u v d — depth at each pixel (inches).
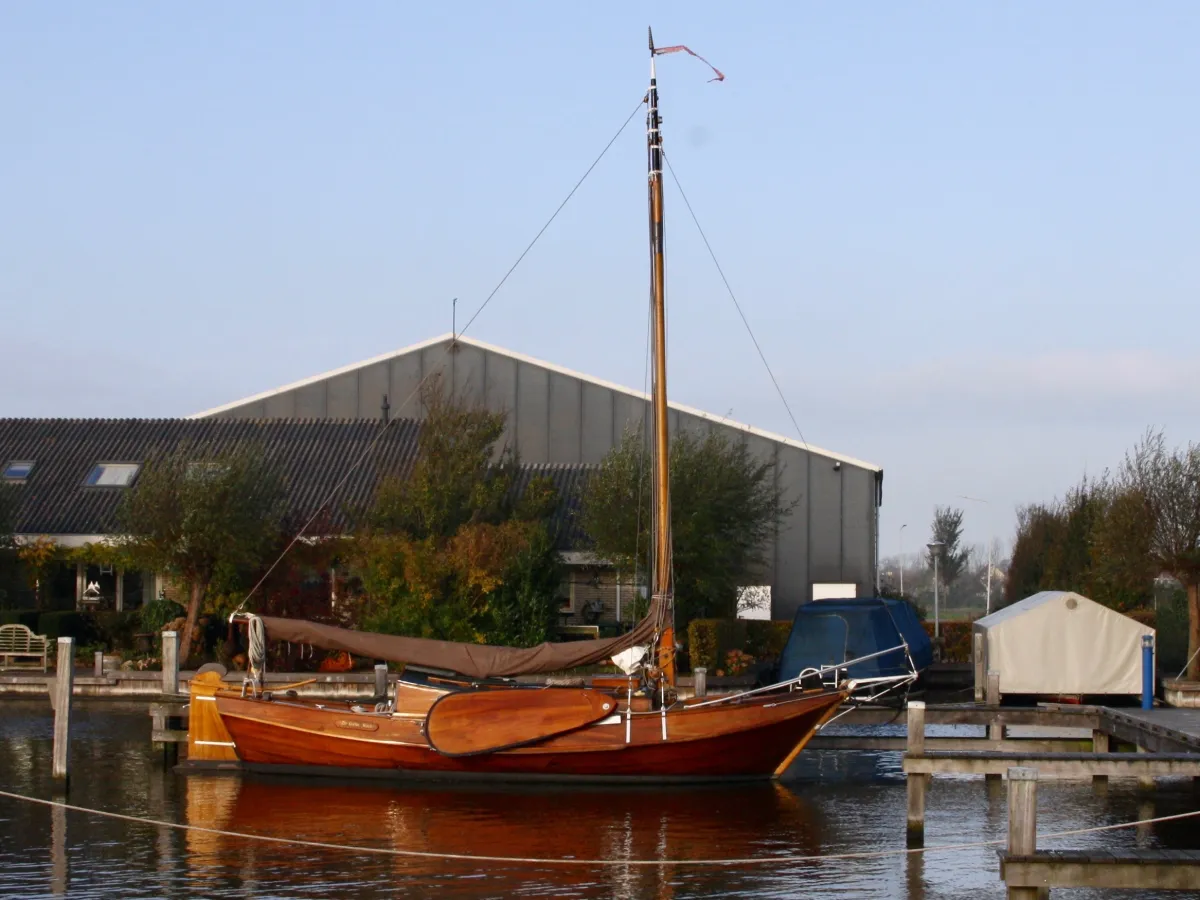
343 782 860.6
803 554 1961.1
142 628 1481.3
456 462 1505.9
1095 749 951.6
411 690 856.3
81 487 1701.5
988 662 1164.5
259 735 872.3
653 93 912.3
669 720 826.2
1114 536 1325.0
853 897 591.8
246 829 724.7
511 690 830.5
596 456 2039.9
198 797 812.6
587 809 780.6
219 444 1803.6
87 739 1043.9
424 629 1333.7
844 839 708.7
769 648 1611.7
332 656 1398.9
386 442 1792.6
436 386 1705.2
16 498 1646.2
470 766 837.8
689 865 648.4
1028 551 2183.8
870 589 1945.1
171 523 1382.9
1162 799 839.7
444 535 1469.0
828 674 1184.8
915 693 1357.0
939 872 636.7
